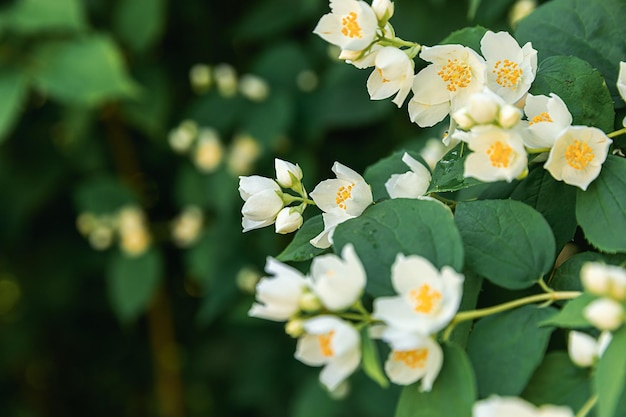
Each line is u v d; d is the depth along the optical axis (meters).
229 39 1.37
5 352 1.67
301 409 1.21
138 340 1.78
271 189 0.68
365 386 1.19
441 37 1.01
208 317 1.27
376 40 0.67
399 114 1.19
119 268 1.36
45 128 1.41
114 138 1.43
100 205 1.39
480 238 0.64
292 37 1.31
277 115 1.18
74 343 1.76
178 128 1.36
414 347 0.59
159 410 1.77
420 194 0.68
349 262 0.60
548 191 0.67
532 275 0.63
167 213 1.50
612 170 0.64
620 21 0.70
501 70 0.66
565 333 0.66
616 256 0.64
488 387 0.60
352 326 0.60
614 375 0.56
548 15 0.71
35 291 1.60
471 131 0.63
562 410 0.55
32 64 1.10
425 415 0.60
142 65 1.31
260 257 1.27
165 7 1.29
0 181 1.41
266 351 1.42
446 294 0.60
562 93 0.66
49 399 1.85
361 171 1.22
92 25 1.25
